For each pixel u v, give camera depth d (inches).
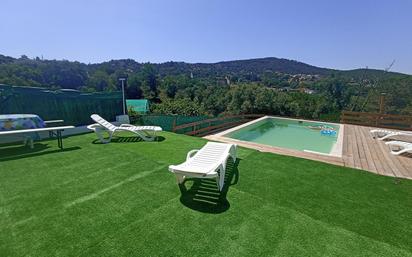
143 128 270.7
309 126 460.4
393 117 382.9
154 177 155.6
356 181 154.0
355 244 91.6
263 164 184.4
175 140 268.1
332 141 350.6
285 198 128.6
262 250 87.0
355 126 397.7
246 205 120.1
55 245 88.6
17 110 262.1
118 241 91.1
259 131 425.7
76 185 142.2
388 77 826.8
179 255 83.9
